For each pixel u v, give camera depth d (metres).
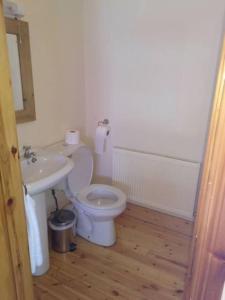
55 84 2.10
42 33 1.88
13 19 1.61
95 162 2.77
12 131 0.76
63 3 2.02
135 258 1.94
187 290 0.70
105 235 2.04
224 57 0.45
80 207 2.04
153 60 2.16
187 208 2.34
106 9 2.21
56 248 2.00
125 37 2.21
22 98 1.79
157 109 2.28
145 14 2.08
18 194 0.84
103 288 1.67
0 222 0.79
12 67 1.68
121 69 2.32
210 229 0.49
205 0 1.84
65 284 1.70
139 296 1.62
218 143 0.45
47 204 2.21
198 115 2.12
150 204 2.51
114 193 2.16
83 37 2.35
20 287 0.94
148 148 2.42
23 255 0.92
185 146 2.24
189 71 2.05
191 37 1.97
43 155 1.83
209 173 0.49
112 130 2.56
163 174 2.34
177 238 2.17
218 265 0.50
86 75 2.49
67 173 1.63
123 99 2.40
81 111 2.52
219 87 0.46
